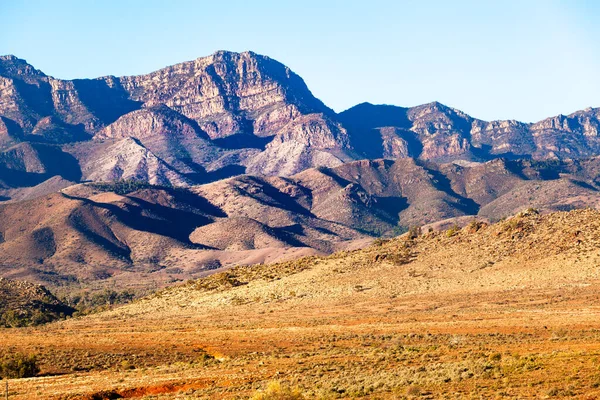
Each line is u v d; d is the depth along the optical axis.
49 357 89.06
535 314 103.75
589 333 80.12
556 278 127.88
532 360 57.97
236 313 137.12
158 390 65.56
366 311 124.50
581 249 137.00
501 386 49.97
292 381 61.78
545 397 45.75
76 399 62.72
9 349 93.88
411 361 66.88
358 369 65.12
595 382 47.00
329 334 98.19
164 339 102.44
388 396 51.38
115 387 66.44
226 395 58.44
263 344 93.12
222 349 91.69
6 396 64.75
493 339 79.81
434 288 136.12
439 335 89.00
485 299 121.94
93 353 91.69
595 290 116.56
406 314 116.12
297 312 130.50
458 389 50.81
